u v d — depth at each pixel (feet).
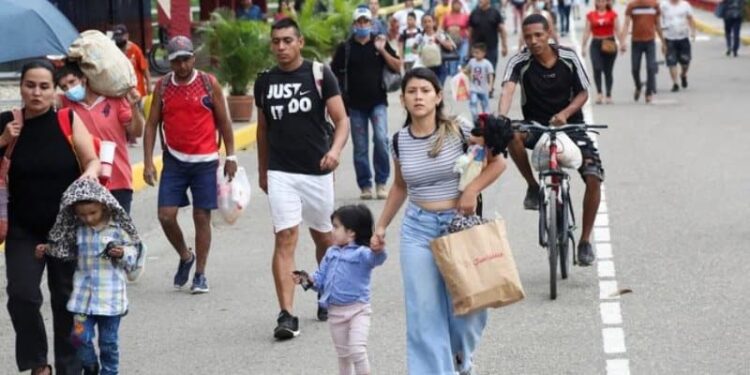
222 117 82.43
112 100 76.28
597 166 81.41
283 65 72.54
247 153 150.10
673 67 199.72
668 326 70.59
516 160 82.89
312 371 64.85
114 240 59.11
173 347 70.44
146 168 82.48
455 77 159.84
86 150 60.08
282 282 71.41
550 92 81.66
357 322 59.72
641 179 120.26
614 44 181.57
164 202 82.48
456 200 55.98
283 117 72.02
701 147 140.15
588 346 67.26
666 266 85.25
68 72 74.95
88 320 59.36
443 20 202.39
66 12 198.90
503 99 81.35
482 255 53.62
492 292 53.31
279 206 71.82
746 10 336.70
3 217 59.11
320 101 72.33
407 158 56.13
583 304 75.97
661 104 182.19
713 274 82.58
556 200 78.74
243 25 167.22
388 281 83.61
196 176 82.33
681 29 199.62
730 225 98.53
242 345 70.28
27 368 60.08
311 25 212.02
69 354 61.05
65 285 60.59
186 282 85.66
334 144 72.23
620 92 199.41
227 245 99.19
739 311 73.41
